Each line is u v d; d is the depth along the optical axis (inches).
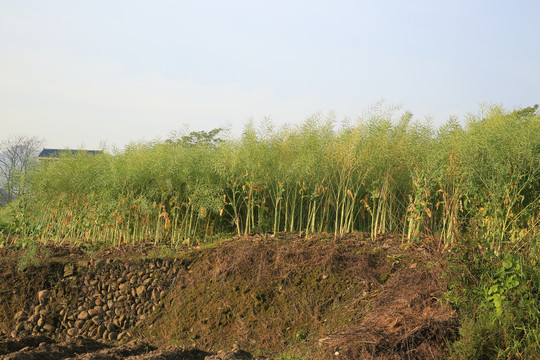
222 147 397.7
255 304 265.1
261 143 388.8
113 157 429.7
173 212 372.8
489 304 200.1
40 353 210.5
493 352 184.9
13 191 401.4
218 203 364.2
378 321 220.7
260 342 244.8
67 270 319.9
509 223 269.7
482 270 216.7
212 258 308.8
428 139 391.9
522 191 300.8
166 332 270.5
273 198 385.4
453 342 194.9
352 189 355.9
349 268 271.6
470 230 232.4
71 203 416.2
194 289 290.2
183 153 398.0
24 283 314.7
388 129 374.9
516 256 216.2
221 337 254.7
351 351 199.5
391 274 263.1
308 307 254.5
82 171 427.5
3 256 358.0
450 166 284.4
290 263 285.7
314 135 385.4
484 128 343.9
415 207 282.4
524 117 358.9
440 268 230.4
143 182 393.7
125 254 340.5
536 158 285.3
